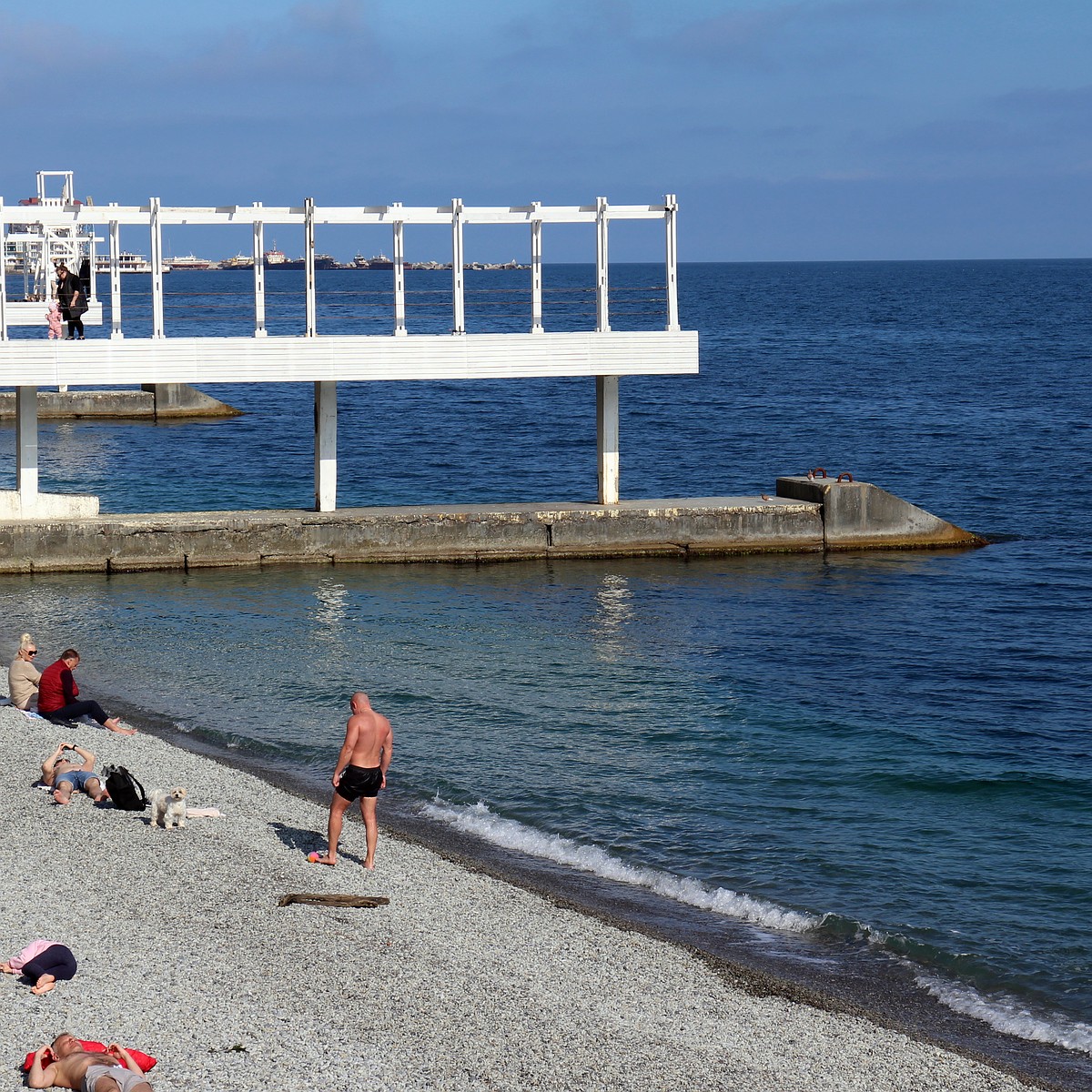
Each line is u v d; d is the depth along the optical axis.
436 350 39.88
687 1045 13.95
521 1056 13.43
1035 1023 15.39
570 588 38.19
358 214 39.16
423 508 42.62
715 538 42.69
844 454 66.44
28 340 37.31
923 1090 13.41
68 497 40.12
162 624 33.44
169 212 38.03
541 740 25.31
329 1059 13.05
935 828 21.52
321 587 37.84
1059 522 49.31
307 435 74.44
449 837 20.45
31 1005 13.71
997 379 99.75
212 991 14.34
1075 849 20.70
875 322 170.12
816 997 15.54
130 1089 11.71
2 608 34.84
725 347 134.25
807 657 31.56
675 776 23.59
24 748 22.55
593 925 17.06
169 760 22.58
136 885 17.16
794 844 20.75
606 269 40.94
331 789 22.36
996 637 33.56
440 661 30.58
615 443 43.31
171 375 38.28
